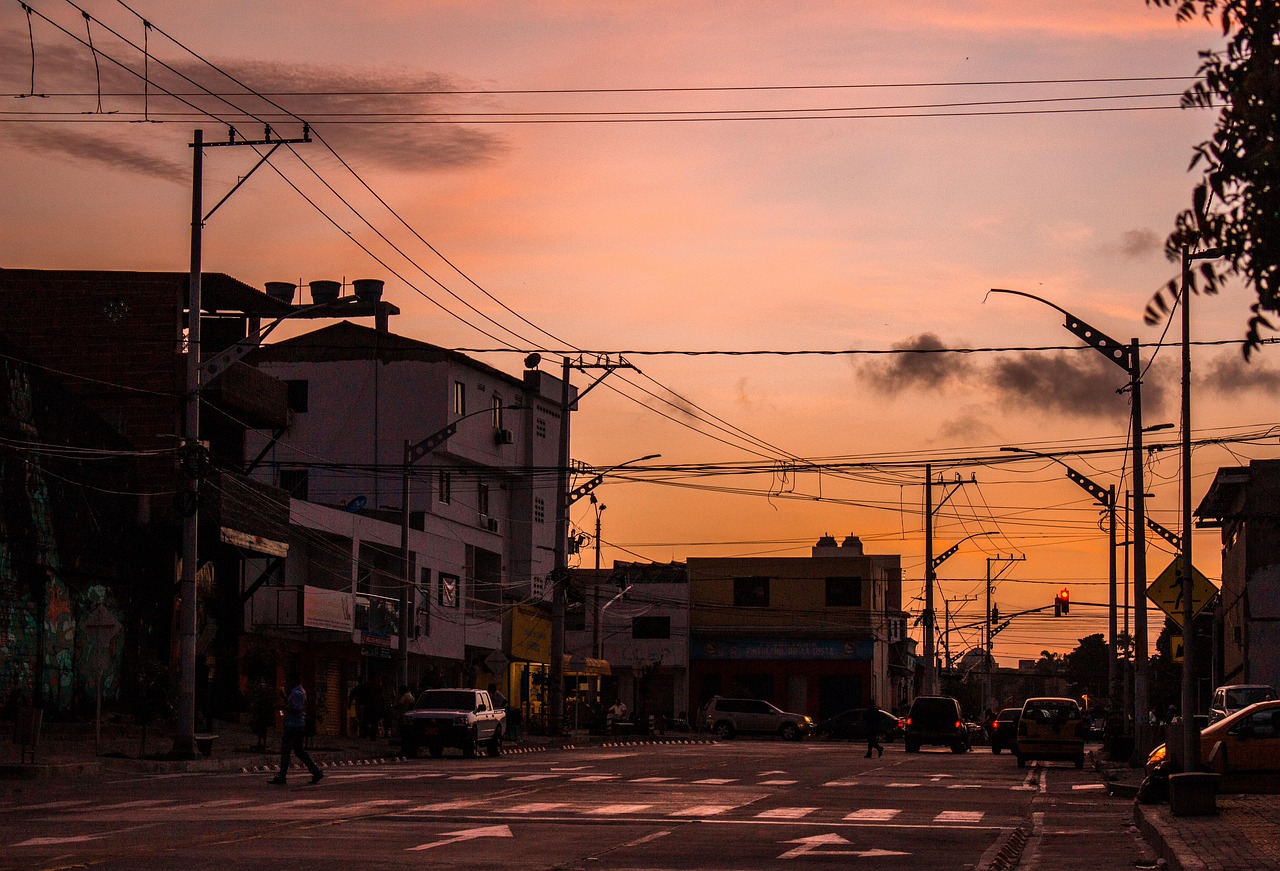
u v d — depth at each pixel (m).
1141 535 34.44
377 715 47.66
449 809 22.14
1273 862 13.97
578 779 29.48
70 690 38.12
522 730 55.31
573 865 15.52
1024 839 19.31
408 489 47.47
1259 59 6.36
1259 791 23.84
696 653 87.19
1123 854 17.34
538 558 71.50
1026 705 40.50
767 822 20.97
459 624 63.06
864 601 86.31
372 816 20.83
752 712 74.88
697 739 68.62
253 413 47.03
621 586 85.62
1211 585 25.92
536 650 71.06
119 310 44.12
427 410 64.50
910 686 102.44
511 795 25.00
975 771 36.84
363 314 66.19
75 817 20.12
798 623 86.88
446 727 38.72
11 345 38.97
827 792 27.31
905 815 22.56
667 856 16.48
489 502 68.69
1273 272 6.44
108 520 40.47
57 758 30.34
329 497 64.50
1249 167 6.29
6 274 44.50
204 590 44.72
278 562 49.12
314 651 51.94
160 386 43.72
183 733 32.62
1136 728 34.16
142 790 25.08
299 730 27.19
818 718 85.25
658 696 87.00
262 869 14.72
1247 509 49.56
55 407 38.34
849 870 15.35
